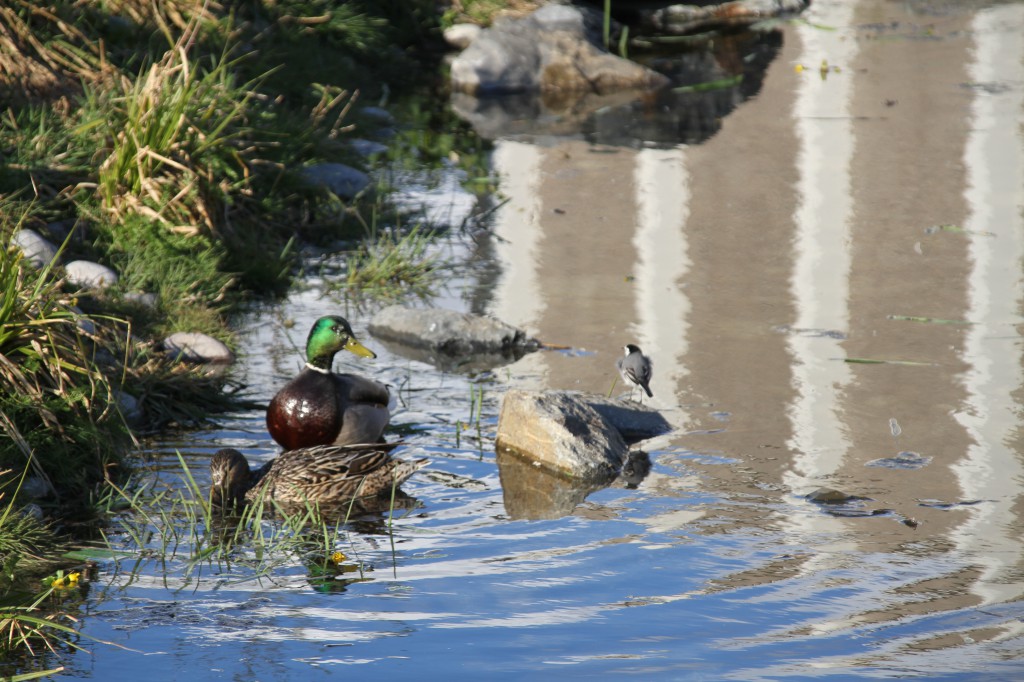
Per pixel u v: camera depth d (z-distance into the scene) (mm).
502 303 15711
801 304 15453
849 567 9141
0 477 10250
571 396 12141
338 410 11328
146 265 15203
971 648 7984
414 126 24516
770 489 10547
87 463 10961
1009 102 25750
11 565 9109
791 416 12117
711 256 17422
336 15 28141
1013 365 13328
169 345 13508
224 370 13391
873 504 10219
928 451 11250
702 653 7938
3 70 18094
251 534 9828
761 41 31891
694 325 14820
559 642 8109
